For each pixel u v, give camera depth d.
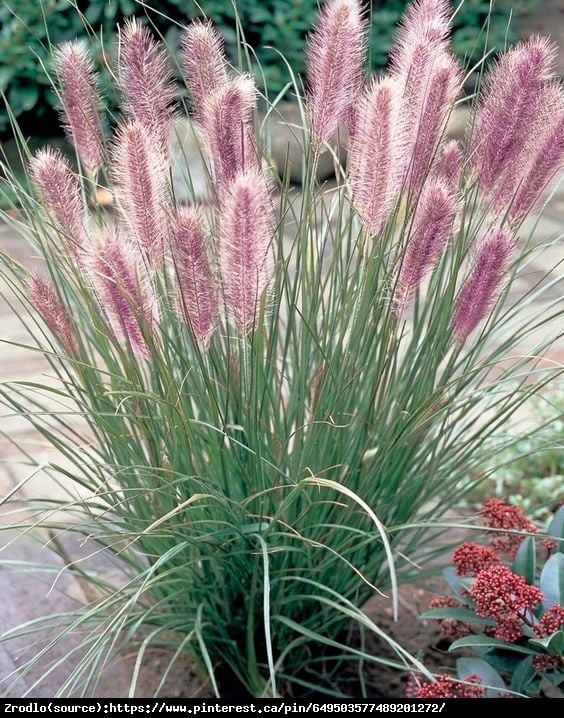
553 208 2.46
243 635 1.01
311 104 0.88
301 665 1.01
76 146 0.94
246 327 0.80
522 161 0.91
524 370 1.58
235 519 0.87
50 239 0.91
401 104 0.81
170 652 1.07
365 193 0.81
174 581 0.92
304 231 0.92
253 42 2.67
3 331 1.87
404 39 0.92
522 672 0.92
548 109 0.93
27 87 2.61
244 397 0.90
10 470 1.39
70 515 1.26
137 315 0.81
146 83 0.88
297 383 0.98
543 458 1.37
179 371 0.93
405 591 1.16
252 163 0.84
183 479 0.84
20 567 1.18
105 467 0.93
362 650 0.98
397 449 0.94
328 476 0.94
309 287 0.94
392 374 0.95
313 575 0.96
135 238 0.83
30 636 1.08
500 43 2.86
